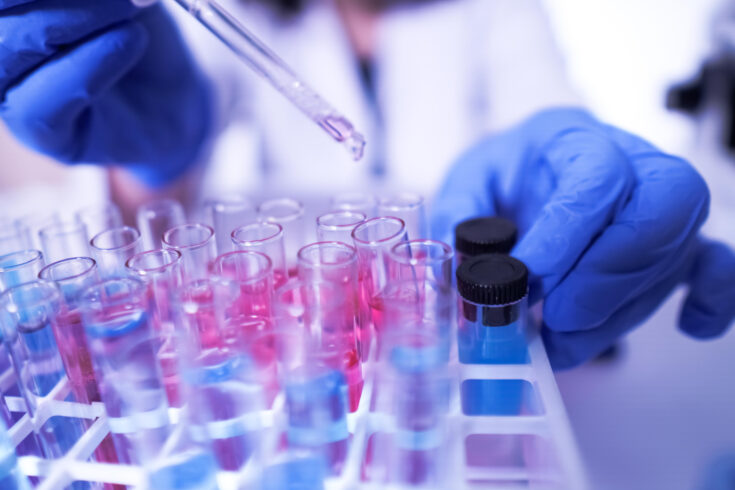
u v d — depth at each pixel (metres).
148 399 0.57
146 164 1.30
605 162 0.88
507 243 0.81
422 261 0.66
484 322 0.69
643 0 1.78
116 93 1.09
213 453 0.55
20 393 0.72
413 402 0.56
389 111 1.75
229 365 0.57
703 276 0.97
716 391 0.73
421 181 1.76
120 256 0.75
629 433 0.67
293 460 0.52
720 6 1.63
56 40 0.86
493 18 1.67
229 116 1.75
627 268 0.86
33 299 0.64
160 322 0.67
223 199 1.01
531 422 0.59
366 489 0.53
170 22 1.23
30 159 1.87
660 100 1.71
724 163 1.41
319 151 1.82
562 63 1.68
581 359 0.82
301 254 0.67
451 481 0.54
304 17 1.67
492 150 1.19
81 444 0.60
